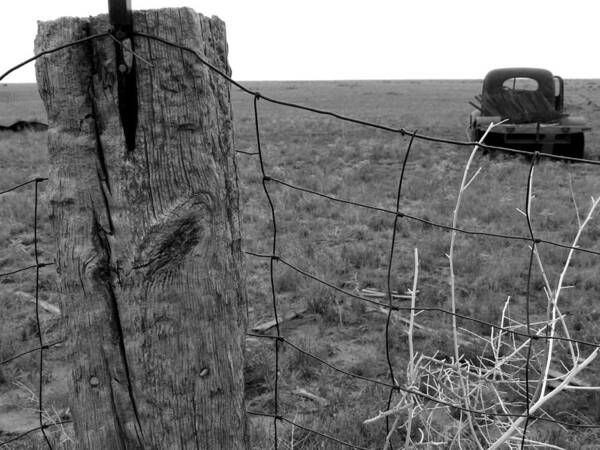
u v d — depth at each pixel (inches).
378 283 272.2
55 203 76.2
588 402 169.0
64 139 74.4
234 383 83.5
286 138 905.5
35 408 168.9
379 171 595.2
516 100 657.6
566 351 198.4
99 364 80.0
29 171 589.0
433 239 337.7
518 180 535.8
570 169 604.1
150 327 77.7
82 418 82.3
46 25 72.7
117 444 82.4
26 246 342.6
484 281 271.6
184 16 71.9
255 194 477.4
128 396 80.7
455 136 952.3
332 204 434.9
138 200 74.9
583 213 400.2
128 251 75.7
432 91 3248.0
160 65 72.3
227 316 81.4
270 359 192.2
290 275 273.1
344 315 235.6
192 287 77.7
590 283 268.5
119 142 73.7
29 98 2519.7
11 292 262.5
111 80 72.4
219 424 83.0
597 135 895.1
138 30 71.5
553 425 160.4
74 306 78.7
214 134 77.0
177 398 80.2
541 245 327.6
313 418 159.2
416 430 148.0
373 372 190.9
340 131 1009.5
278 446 140.3
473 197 456.8
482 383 110.6
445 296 257.3
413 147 773.3
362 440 144.7
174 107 73.4
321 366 194.4
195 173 75.4
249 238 344.5
